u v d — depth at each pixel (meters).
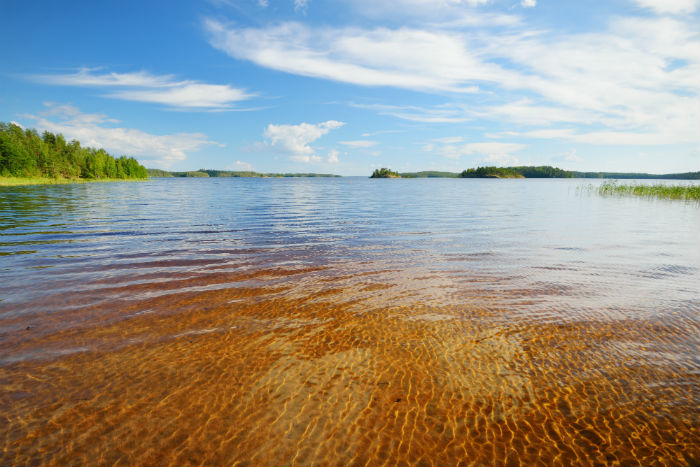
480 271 10.55
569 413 4.39
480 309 7.60
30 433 3.94
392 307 7.71
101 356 5.56
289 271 10.48
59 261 11.28
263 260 11.77
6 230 16.84
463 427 4.15
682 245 14.49
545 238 16.08
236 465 3.57
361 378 5.07
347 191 72.12
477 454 3.77
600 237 16.33
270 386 4.86
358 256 12.43
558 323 6.91
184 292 8.55
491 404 4.55
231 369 5.26
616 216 25.28
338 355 5.70
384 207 33.34
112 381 4.91
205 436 3.95
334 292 8.66
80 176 116.31
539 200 43.53
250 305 7.78
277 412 4.35
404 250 13.45
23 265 10.74
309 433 4.02
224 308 7.59
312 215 25.78
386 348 5.93
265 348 5.89
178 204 34.78
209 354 5.68
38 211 25.41
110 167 135.12
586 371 5.29
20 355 5.54
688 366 5.41
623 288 8.98
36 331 6.38
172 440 3.88
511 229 18.88
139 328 6.57
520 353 5.79
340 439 3.94
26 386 4.76
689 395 4.73
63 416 4.21
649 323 6.90
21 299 7.93
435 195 56.75
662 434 4.06
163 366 5.31
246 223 20.89
